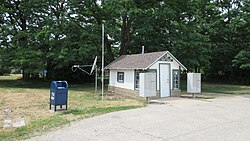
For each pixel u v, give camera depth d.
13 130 6.82
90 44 22.28
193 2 22.92
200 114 9.32
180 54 20.94
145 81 12.73
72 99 13.96
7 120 8.11
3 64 23.22
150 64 14.31
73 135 6.36
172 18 22.27
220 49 30.31
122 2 19.55
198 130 6.85
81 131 6.75
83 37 21.84
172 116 8.89
